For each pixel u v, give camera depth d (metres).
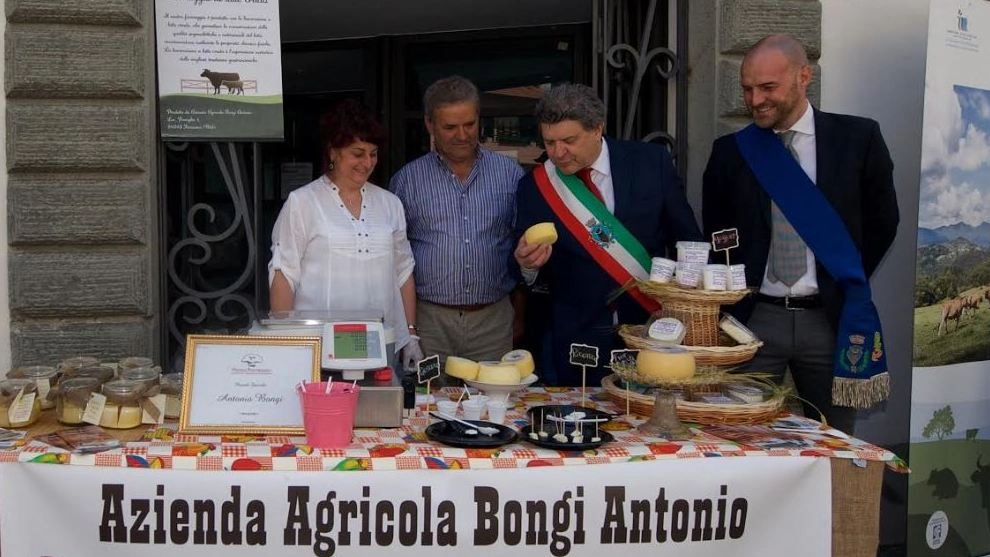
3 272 2.78
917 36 3.17
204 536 1.66
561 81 4.76
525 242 2.21
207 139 2.91
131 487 1.64
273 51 2.90
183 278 3.03
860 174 2.45
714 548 1.77
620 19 3.19
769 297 2.52
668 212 2.52
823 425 2.02
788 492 1.78
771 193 2.44
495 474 1.68
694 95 3.12
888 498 3.30
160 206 2.91
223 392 1.80
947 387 2.97
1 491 1.63
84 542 1.65
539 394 2.31
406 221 2.95
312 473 1.65
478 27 4.77
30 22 2.73
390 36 4.91
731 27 2.98
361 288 2.51
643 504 1.73
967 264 2.96
